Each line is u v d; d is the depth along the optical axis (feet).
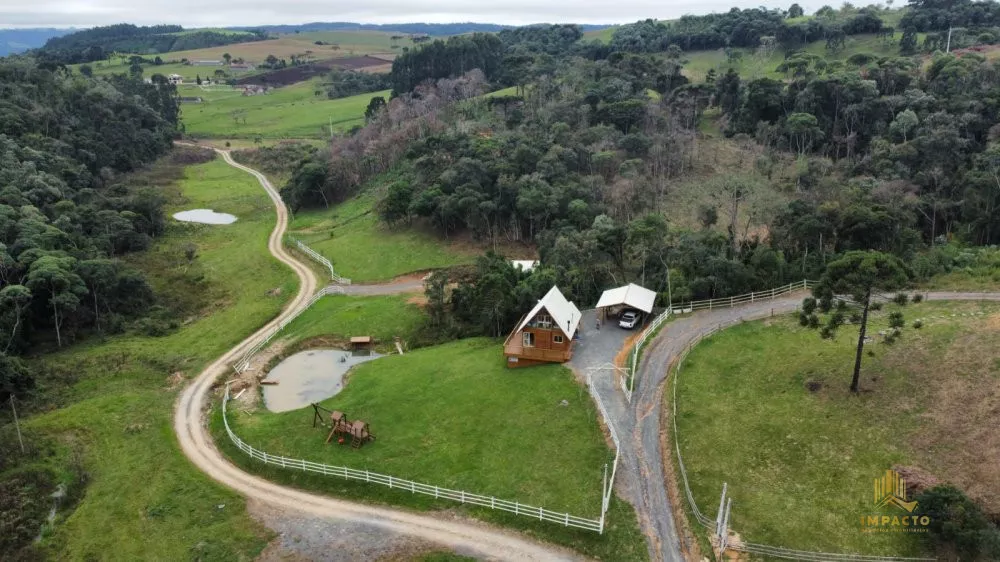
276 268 363.35
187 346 274.77
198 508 165.58
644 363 212.23
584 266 284.41
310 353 262.47
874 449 156.35
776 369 196.13
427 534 151.23
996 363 172.35
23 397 231.50
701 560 134.62
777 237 296.71
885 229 265.95
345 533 153.48
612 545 142.00
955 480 141.49
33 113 501.56
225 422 205.87
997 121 361.71
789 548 133.69
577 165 403.95
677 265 274.98
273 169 615.57
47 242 321.11
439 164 418.10
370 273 344.28
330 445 187.42
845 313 191.93
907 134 385.70
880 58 502.38
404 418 198.29
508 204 360.28
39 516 173.17
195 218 483.51
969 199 295.89
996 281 232.12
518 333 235.81
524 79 597.93
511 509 154.81
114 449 197.77
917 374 178.09
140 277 326.44
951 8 618.85
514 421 189.47
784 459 158.71
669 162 413.59
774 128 442.50
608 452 170.81
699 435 171.01
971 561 123.95
